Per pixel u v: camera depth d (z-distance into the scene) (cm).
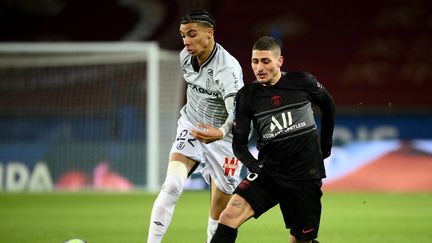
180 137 2517
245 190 2162
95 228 3706
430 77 7494
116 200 5316
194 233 3528
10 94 6388
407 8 7888
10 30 7950
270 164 2150
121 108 6272
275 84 2181
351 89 7475
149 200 5316
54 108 6347
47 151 6247
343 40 7744
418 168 6253
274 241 3228
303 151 2161
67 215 4350
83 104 6334
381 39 7731
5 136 6291
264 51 2123
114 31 7962
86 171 6200
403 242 3247
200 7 7944
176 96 6300
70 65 6412
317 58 7644
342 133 6338
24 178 6197
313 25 7825
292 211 2194
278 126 2161
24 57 6425
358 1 7938
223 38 7756
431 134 6322
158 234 2380
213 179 2564
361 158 6278
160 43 7794
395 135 6331
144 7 8075
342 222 4053
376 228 3775
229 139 2527
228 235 2131
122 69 6328
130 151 6184
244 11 7906
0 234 3447
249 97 2192
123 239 3281
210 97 2477
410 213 4531
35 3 8075
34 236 3378
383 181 6219
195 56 2428
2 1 8038
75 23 8006
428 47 7681
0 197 5516
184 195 5862
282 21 7862
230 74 2383
